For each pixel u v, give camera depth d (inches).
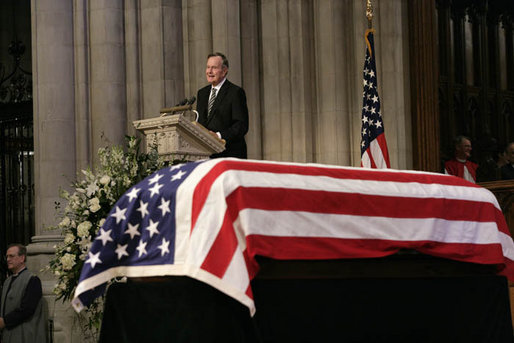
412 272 310.5
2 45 995.9
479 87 1080.8
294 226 274.1
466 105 1058.1
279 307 274.1
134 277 285.6
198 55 764.0
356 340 289.6
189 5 775.1
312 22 794.8
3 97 969.5
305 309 279.0
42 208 730.2
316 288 281.9
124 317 282.2
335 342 284.2
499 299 329.4
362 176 305.6
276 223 270.4
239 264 251.1
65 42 744.3
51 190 729.0
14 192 924.6
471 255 319.9
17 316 669.3
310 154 781.9
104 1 741.9
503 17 1115.9
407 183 315.6
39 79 743.7
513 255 340.8
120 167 442.6
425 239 306.7
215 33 761.0
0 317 678.5
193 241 259.6
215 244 256.1
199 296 262.8
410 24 827.4
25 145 925.8
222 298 261.9
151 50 746.2
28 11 999.0
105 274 279.3
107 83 737.0
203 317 261.0
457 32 1063.0
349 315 288.7
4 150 930.1
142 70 749.9
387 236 297.0
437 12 1035.9
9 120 933.2
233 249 253.3
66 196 460.1
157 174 294.2
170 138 438.3
